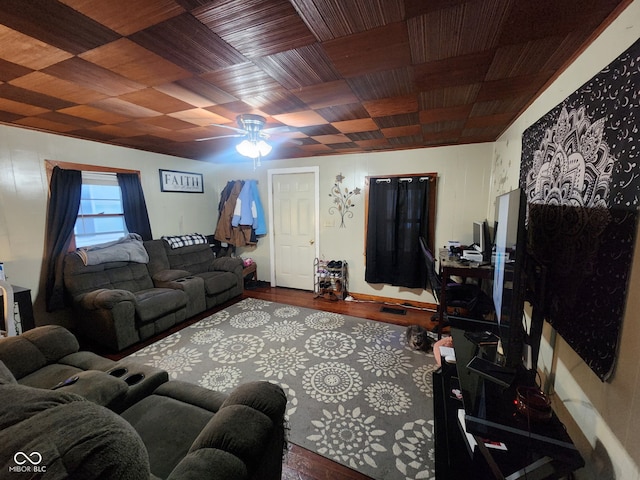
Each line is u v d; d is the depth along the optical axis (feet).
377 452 5.13
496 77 5.26
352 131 9.19
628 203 2.89
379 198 12.59
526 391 3.81
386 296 13.21
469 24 3.69
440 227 11.93
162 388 4.94
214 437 3.24
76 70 4.91
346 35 3.93
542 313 4.44
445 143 11.21
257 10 3.37
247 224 14.89
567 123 4.34
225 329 10.28
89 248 9.82
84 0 3.14
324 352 8.63
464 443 4.32
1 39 3.93
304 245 14.85
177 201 13.87
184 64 4.71
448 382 5.55
